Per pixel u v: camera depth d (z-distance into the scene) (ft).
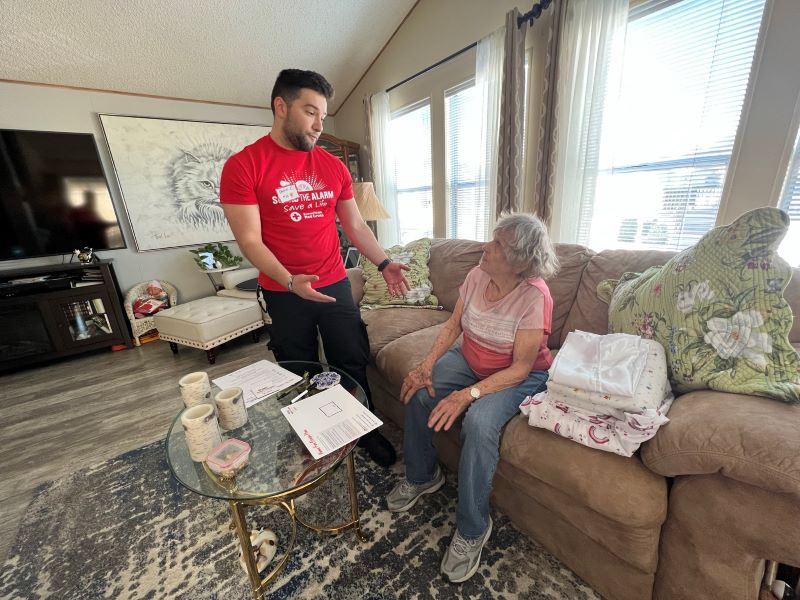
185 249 11.49
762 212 2.72
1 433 6.18
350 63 11.02
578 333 3.59
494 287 4.06
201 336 8.30
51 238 9.25
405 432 4.11
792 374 2.52
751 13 4.58
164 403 6.96
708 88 5.10
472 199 9.52
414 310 6.58
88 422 6.40
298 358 4.87
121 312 9.81
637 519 2.53
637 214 6.16
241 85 10.71
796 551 2.10
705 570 2.47
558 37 6.14
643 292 3.61
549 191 6.75
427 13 9.11
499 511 4.12
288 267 4.49
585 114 6.17
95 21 7.47
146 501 4.50
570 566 3.37
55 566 3.71
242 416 3.47
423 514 4.09
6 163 8.50
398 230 12.36
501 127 7.31
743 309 2.72
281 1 8.13
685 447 2.38
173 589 3.43
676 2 5.18
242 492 2.81
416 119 10.80
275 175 4.07
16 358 8.61
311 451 2.96
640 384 2.88
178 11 7.72
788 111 4.34
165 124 10.46
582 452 2.90
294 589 3.35
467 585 3.34
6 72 8.21
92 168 9.47
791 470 1.97
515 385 3.74
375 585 3.36
